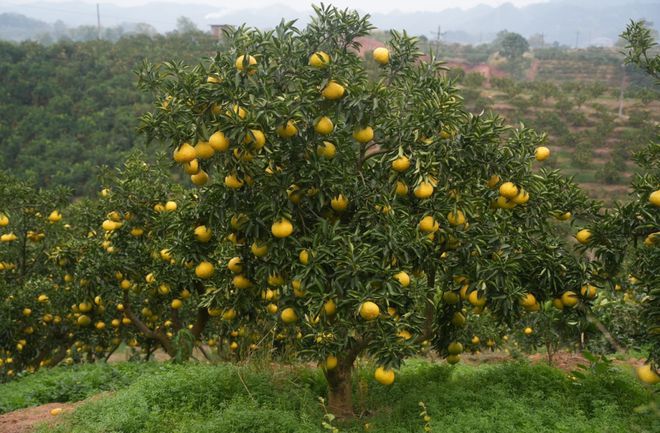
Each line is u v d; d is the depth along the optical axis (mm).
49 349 12453
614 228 5461
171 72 5141
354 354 6168
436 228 5359
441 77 5816
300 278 4996
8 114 42156
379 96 5066
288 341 7375
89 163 36281
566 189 6184
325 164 5250
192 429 5281
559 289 6078
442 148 5230
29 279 11977
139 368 8711
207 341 12992
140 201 9016
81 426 5590
